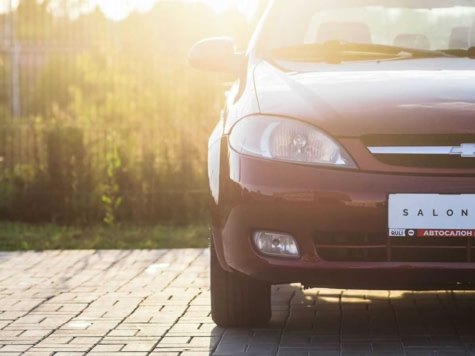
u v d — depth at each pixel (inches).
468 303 207.8
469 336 172.6
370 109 158.7
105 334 179.8
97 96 422.3
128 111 391.2
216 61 195.5
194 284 238.7
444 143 153.7
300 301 213.6
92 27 425.4
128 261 281.6
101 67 424.5
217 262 177.5
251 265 159.3
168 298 219.0
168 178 369.4
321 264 154.8
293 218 155.2
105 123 382.0
